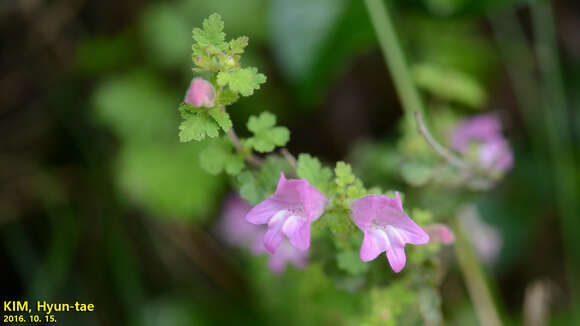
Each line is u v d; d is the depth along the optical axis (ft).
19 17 1.30
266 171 0.90
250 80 0.82
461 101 1.37
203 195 1.32
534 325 1.18
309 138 1.51
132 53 1.42
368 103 1.56
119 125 1.36
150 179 1.32
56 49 1.36
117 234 1.34
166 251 1.37
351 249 0.92
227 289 1.37
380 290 0.96
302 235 0.83
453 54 1.43
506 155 1.11
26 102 1.37
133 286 1.32
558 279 1.48
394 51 1.13
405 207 1.04
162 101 1.40
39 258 1.33
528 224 1.48
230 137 0.89
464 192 1.05
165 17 1.38
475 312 1.19
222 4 1.38
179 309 1.32
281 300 1.21
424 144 1.11
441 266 0.98
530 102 1.51
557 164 1.35
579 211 1.39
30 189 1.36
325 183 0.87
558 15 1.62
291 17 1.24
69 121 1.39
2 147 1.36
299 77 1.24
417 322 0.98
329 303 1.05
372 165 1.15
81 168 1.39
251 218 0.85
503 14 1.48
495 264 1.45
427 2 1.30
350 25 1.23
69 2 1.34
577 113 1.54
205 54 0.83
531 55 1.53
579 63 1.58
